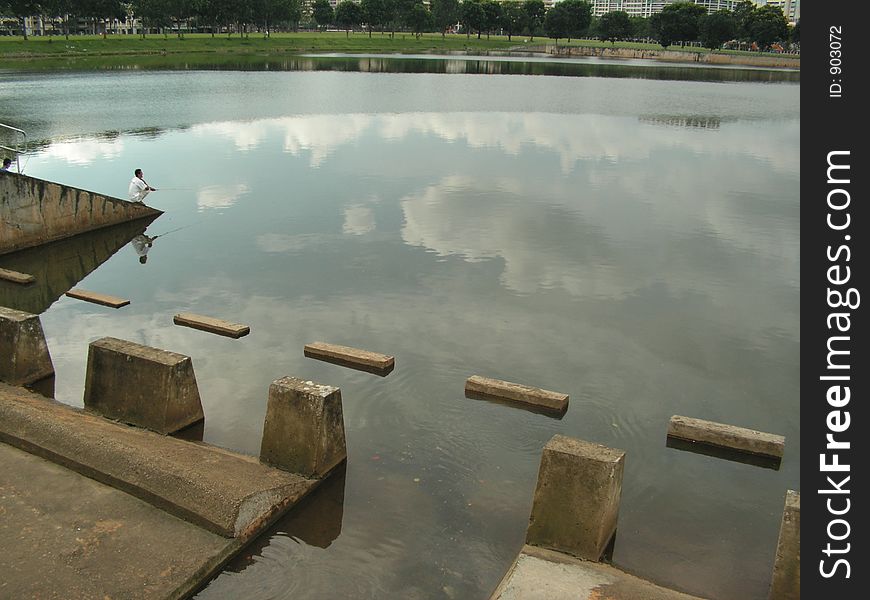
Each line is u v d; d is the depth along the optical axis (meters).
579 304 19.31
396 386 14.48
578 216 27.81
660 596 7.95
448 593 8.82
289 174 34.78
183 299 19.75
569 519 8.92
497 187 32.25
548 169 36.12
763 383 15.11
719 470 11.85
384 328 17.59
